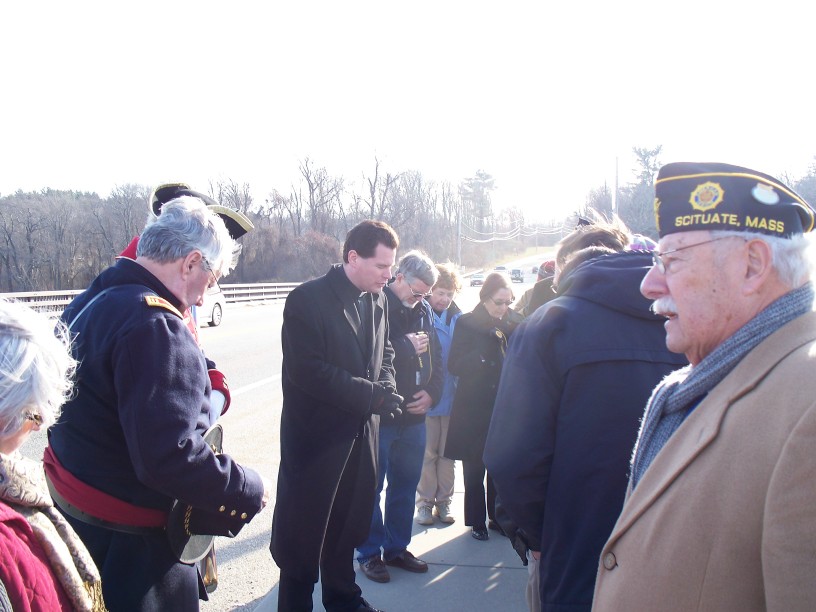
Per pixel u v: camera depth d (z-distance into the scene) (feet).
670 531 3.97
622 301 6.55
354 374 9.46
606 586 4.47
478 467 13.05
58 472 6.44
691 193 4.38
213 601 11.07
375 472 9.93
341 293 9.41
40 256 178.50
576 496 6.42
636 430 6.31
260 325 57.62
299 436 9.30
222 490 6.38
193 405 6.23
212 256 6.97
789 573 3.25
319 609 10.62
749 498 3.59
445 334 14.48
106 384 6.19
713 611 3.71
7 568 3.91
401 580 11.50
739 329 4.28
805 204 4.31
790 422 3.48
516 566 12.01
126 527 6.40
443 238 277.23
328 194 216.33
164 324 6.24
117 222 191.52
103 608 4.80
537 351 6.68
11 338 4.37
